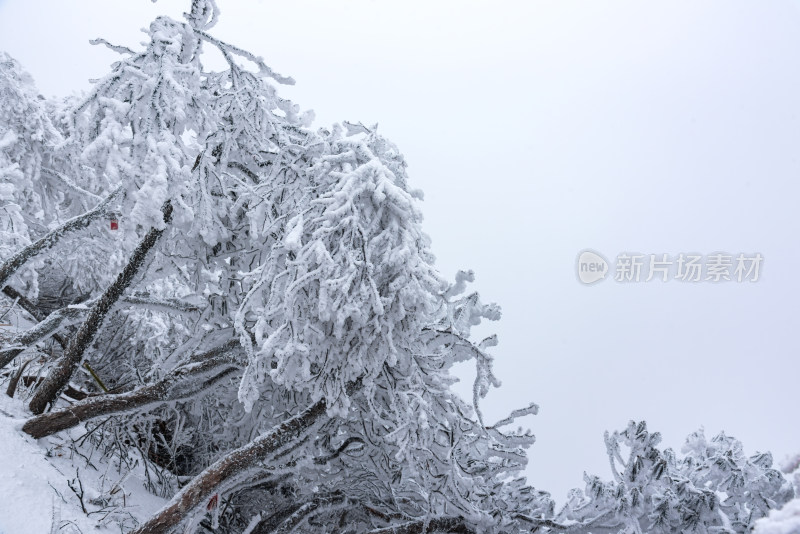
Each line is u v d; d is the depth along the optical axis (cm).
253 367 460
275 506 595
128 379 733
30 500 405
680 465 536
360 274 443
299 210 503
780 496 450
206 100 547
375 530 511
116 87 509
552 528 500
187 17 565
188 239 582
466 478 475
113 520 445
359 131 548
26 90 760
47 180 823
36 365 644
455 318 610
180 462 687
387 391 525
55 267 927
